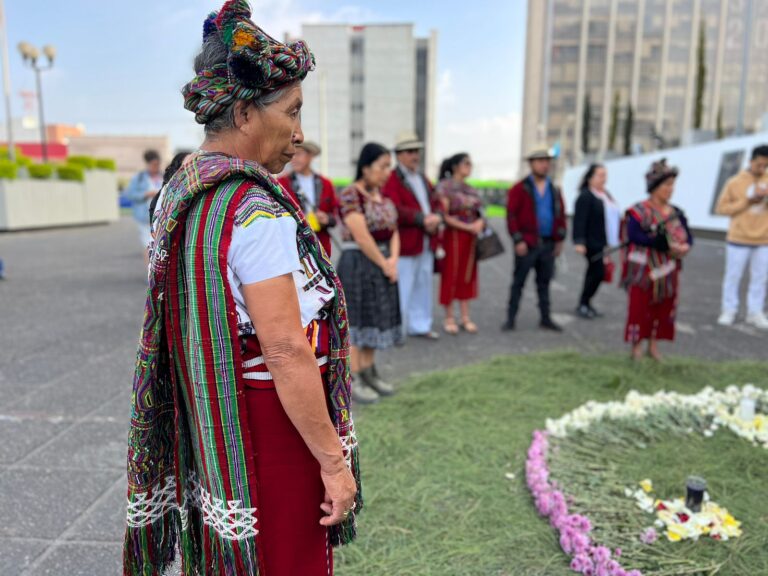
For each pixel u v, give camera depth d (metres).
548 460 2.98
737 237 5.93
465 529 2.48
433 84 60.22
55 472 2.93
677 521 2.43
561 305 7.29
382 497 2.72
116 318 6.30
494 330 6.00
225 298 1.14
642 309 4.49
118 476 2.90
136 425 1.29
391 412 3.68
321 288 1.30
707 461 3.00
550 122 49.50
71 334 5.60
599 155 21.62
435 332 5.91
